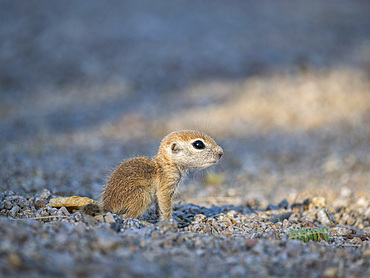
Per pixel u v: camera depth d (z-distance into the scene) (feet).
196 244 21.66
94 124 76.69
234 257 20.25
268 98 82.53
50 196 30.94
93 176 46.98
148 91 89.81
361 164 53.47
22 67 102.06
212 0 135.64
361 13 140.67
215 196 45.19
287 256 20.44
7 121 78.84
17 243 18.42
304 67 93.91
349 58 100.32
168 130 71.77
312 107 77.20
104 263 17.79
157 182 29.78
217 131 70.69
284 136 68.74
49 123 77.66
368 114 72.02
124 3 129.49
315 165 56.80
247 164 58.95
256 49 103.96
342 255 21.15
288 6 139.13
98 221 24.85
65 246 18.99
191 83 91.56
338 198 40.83
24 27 118.01
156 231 22.91
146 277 16.99
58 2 131.23
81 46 107.34
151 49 104.17
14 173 43.47
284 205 37.83
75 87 93.97
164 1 131.54
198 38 108.68
